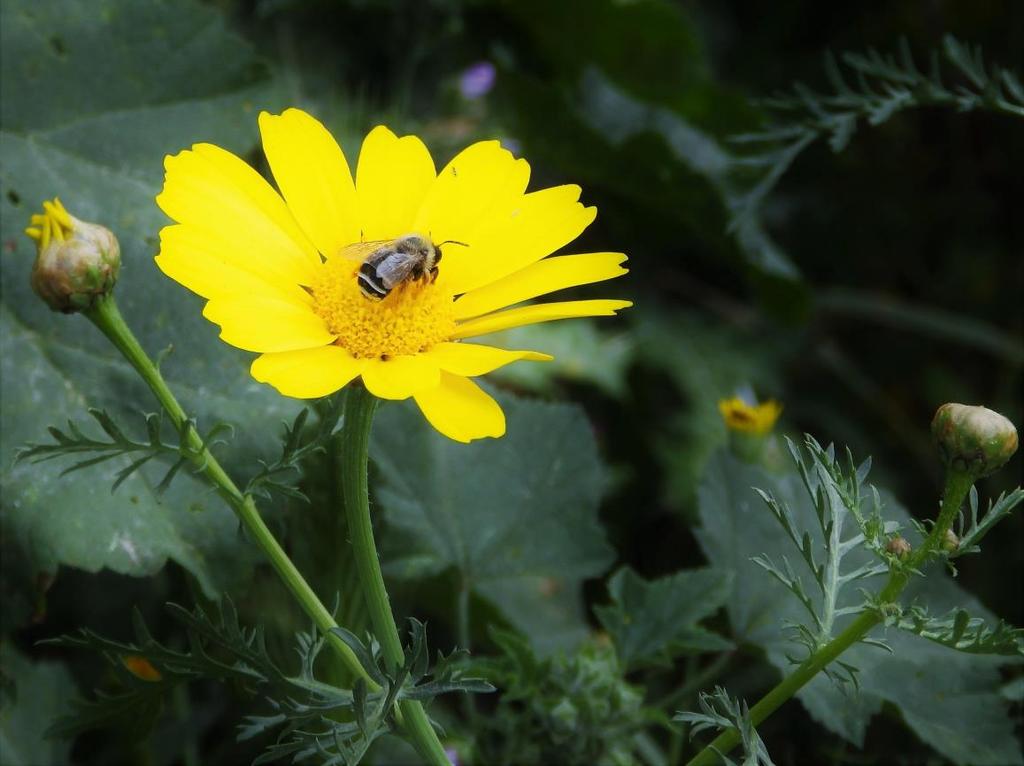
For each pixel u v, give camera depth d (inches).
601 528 17.8
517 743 15.7
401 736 12.8
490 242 13.8
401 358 12.9
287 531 15.7
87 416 15.4
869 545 12.6
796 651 16.3
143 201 16.5
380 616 12.6
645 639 16.2
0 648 15.7
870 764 17.6
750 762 12.5
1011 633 12.3
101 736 17.8
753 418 17.5
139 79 16.9
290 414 15.7
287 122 14.0
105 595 18.2
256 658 12.9
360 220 14.0
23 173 16.1
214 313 12.6
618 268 13.5
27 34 16.4
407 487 17.5
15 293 15.6
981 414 12.2
